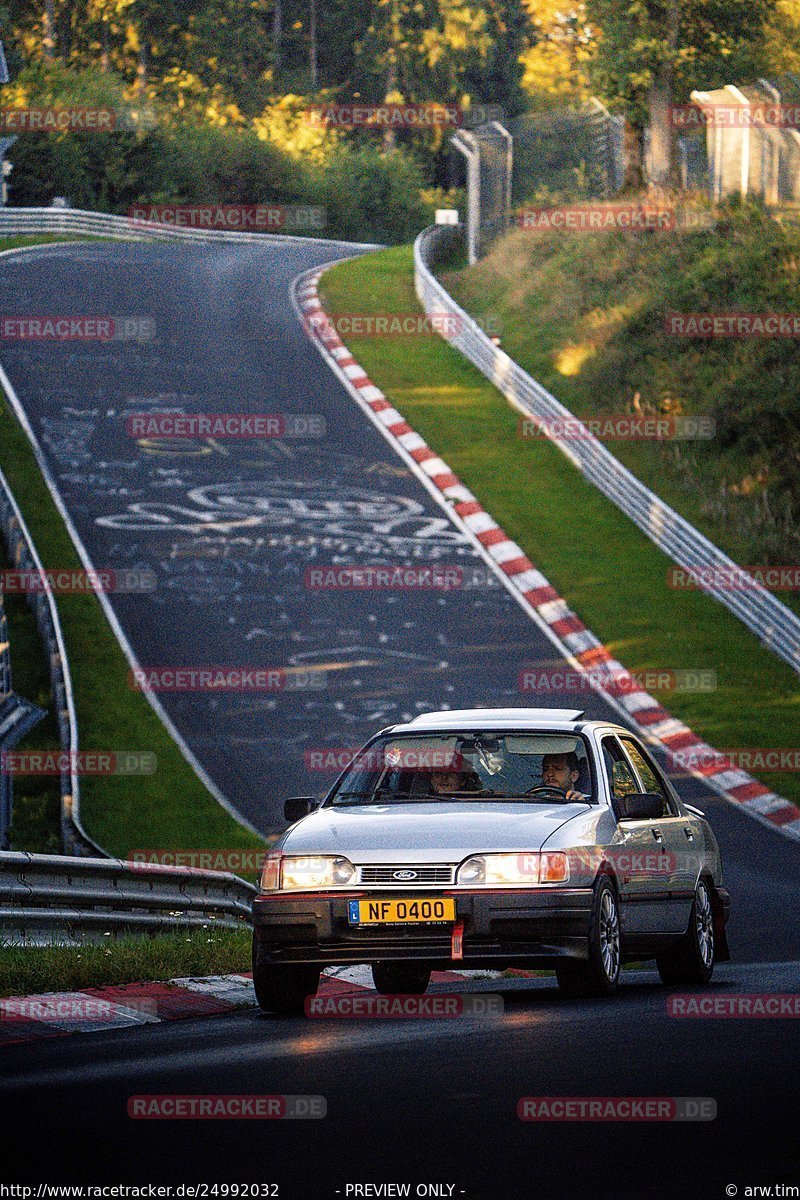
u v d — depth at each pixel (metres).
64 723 88.00
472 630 106.88
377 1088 20.97
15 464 128.25
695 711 97.19
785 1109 19.19
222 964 37.47
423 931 31.02
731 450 135.50
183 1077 22.09
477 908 30.83
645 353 152.75
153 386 151.12
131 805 82.81
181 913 48.16
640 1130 18.16
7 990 30.64
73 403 143.88
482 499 129.62
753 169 174.62
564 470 136.25
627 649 105.38
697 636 107.69
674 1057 23.17
